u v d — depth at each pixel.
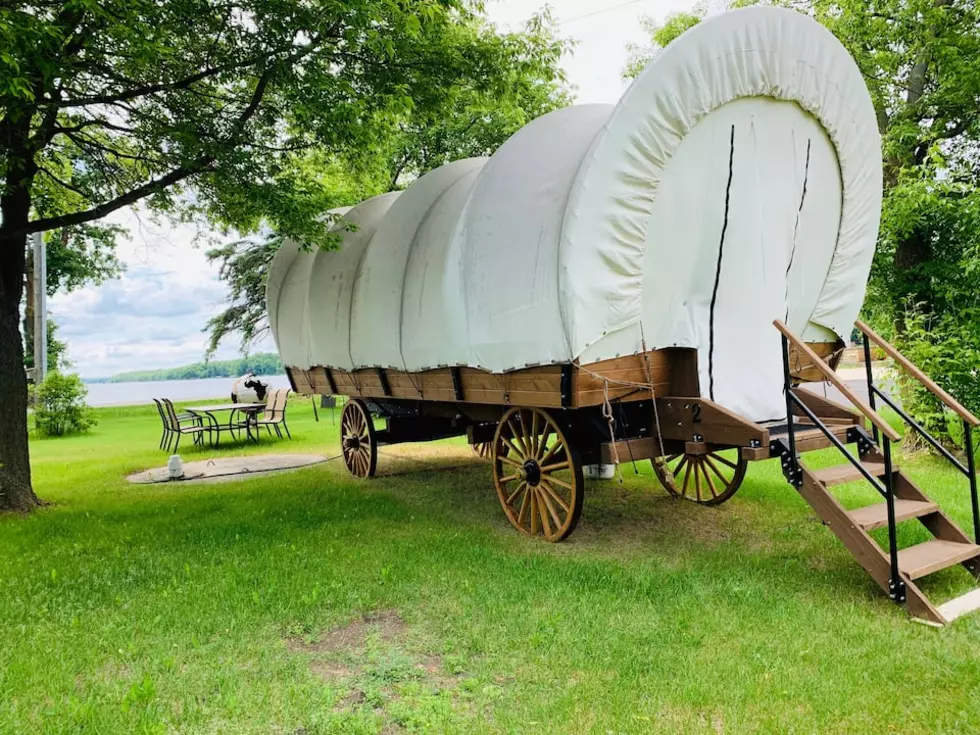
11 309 7.57
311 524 6.42
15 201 7.34
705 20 4.73
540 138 5.48
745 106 5.00
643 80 4.56
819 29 5.14
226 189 7.25
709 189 5.00
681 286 5.13
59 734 2.87
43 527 6.60
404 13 6.50
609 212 4.64
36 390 16.94
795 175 5.38
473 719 2.95
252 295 20.67
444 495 7.70
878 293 9.56
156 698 3.18
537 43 8.80
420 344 6.52
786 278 5.51
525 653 3.57
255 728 2.92
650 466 8.95
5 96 5.57
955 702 3.02
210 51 6.80
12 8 5.11
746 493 7.33
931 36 9.12
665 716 2.96
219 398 30.23
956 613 3.95
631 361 5.08
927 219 9.04
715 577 4.67
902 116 9.45
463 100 9.78
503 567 4.96
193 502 7.66
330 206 8.40
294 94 6.59
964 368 8.14
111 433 17.11
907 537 5.36
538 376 5.20
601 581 4.60
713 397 5.15
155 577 4.95
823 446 4.99
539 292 4.94
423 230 6.73
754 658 3.45
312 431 14.95
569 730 2.86
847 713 2.94
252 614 4.18
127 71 6.80
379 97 6.96
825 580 4.57
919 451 8.66
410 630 3.93
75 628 4.03
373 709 3.07
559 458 6.20
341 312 7.94
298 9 6.17
